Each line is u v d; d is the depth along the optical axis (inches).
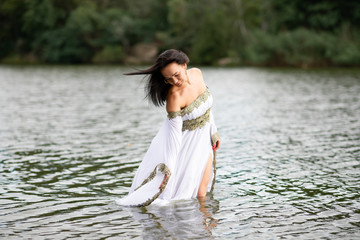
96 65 1950.1
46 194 201.8
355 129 369.1
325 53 1519.4
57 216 173.9
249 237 153.3
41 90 740.0
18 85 845.8
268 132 356.5
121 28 2139.5
